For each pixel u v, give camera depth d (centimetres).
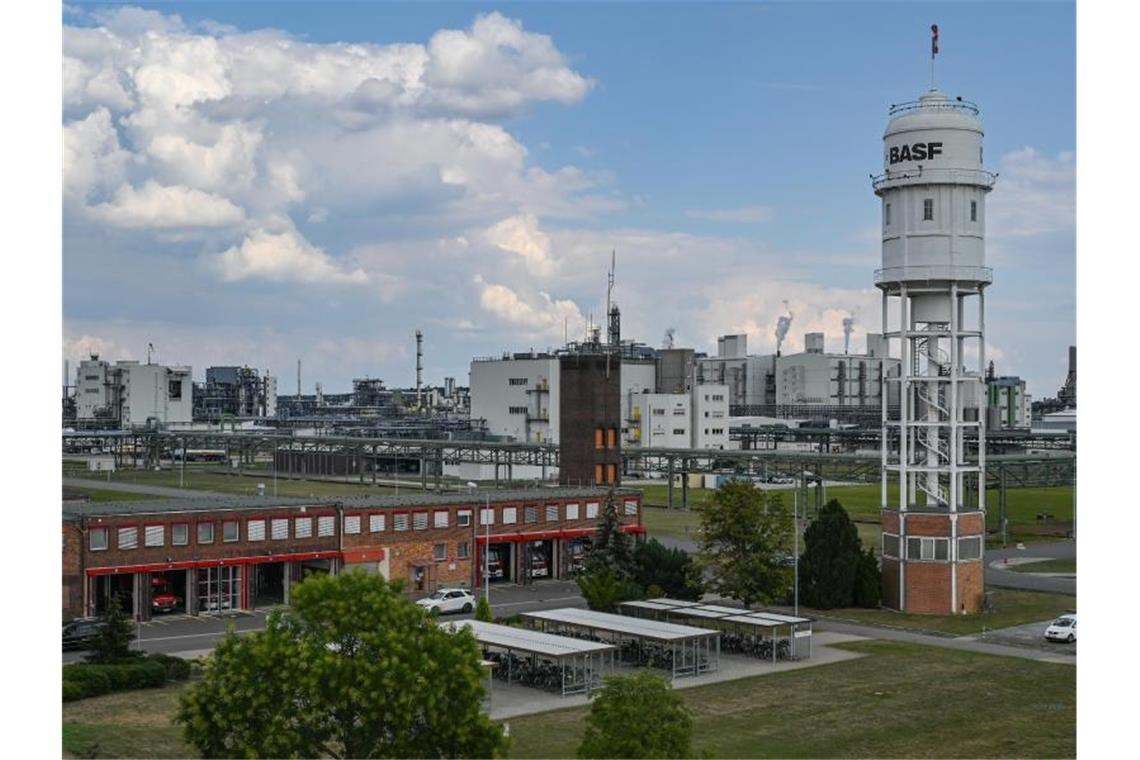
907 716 5544
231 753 4009
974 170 8450
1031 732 5269
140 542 7775
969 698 5881
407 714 3959
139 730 4972
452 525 9294
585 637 6944
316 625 4162
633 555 8544
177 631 7369
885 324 8725
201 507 8238
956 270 8400
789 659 6781
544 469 17725
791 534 8000
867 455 12800
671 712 3891
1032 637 7475
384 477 19212
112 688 5747
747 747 5031
